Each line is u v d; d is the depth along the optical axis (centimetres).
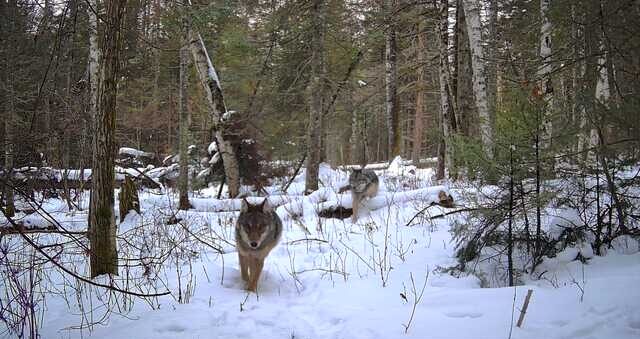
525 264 626
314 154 1505
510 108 621
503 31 1655
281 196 1330
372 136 3503
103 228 628
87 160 1321
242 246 649
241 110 1784
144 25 1171
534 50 1444
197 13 1156
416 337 441
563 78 949
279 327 491
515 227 638
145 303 558
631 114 596
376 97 2164
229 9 1212
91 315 513
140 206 1212
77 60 1398
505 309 484
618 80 691
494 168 619
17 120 1023
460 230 675
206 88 1516
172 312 521
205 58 1508
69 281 636
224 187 1773
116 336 457
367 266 720
